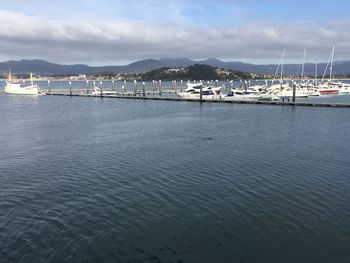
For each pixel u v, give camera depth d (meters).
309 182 26.19
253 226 19.41
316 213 20.91
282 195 23.70
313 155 34.31
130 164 31.95
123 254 16.77
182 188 25.31
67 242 17.77
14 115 75.94
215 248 17.30
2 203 22.78
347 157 33.38
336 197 23.25
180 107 89.12
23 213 21.20
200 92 104.38
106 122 62.47
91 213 21.14
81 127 56.62
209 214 20.94
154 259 16.39
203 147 38.91
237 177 27.62
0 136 48.41
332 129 50.28
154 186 25.81
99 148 39.16
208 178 27.50
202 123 59.06
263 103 90.56
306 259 16.38
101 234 18.56
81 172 29.61
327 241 17.80
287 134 46.75
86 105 99.88
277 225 19.48
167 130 51.94
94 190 25.11
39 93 150.00
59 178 28.02
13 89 152.75
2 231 18.88
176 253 16.88
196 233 18.72
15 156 35.88
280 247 17.34
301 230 18.91
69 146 40.62
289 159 32.91
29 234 18.55
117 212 21.27
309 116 66.00
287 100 97.88
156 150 37.62
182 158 33.84
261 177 27.52
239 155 34.75
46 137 47.22
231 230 19.02
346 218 20.22
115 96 122.69
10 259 16.25
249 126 54.66
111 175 28.62
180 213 21.09
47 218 20.48
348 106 78.88
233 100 97.19
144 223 19.81
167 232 18.81
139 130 52.34
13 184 26.61
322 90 122.94
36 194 24.41
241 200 22.94
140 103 102.75
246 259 16.42
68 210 21.59
